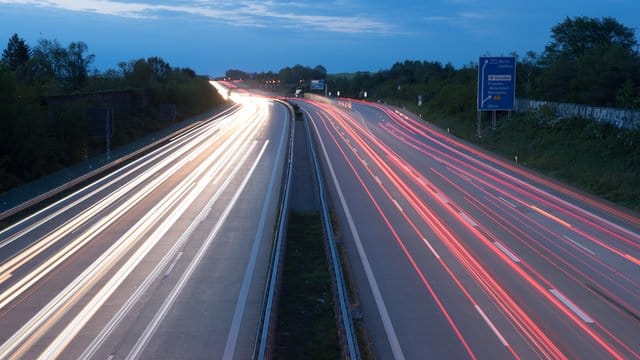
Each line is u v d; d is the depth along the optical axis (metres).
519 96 66.44
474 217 25.95
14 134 33.62
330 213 26.86
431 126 71.50
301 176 37.09
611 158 37.88
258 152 48.44
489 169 40.34
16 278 18.39
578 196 30.84
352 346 12.02
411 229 23.83
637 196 29.64
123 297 16.53
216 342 13.48
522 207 28.09
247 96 164.12
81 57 78.81
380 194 31.52
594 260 19.47
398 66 160.75
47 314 15.38
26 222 25.75
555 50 72.19
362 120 81.69
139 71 85.94
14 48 77.44
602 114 44.91
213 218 26.16
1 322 14.90
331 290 17.03
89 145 46.78
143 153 48.91
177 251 21.08
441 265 18.97
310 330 14.23
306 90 182.00
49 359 12.73
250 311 15.38
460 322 14.27
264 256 20.38
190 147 52.69
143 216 26.64
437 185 34.22
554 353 12.48
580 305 15.35
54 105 42.09
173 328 14.32
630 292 16.41
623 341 13.09
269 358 12.14
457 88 77.31
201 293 16.78
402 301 15.78
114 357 12.74
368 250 20.86
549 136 47.09
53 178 35.44
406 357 12.41
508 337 13.34
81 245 21.98
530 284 17.05
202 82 108.69
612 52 52.44
